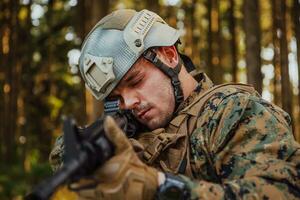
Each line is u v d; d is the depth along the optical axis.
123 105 1.98
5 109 13.46
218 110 1.85
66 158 1.46
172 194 1.58
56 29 15.33
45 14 15.15
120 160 1.53
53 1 14.94
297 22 10.60
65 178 1.41
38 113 16.69
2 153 13.30
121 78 1.94
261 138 1.76
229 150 1.77
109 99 2.01
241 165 1.72
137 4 15.23
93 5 8.60
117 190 1.52
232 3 13.48
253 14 8.55
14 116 13.48
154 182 1.57
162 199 1.57
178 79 1.99
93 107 7.73
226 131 1.79
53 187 1.38
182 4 15.64
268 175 1.65
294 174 1.67
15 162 13.61
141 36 1.96
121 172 1.52
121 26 1.99
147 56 1.96
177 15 15.84
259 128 1.77
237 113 1.80
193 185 1.59
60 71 16.11
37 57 15.93
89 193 1.54
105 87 1.97
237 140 1.77
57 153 2.19
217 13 13.61
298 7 10.61
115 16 2.03
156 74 1.96
